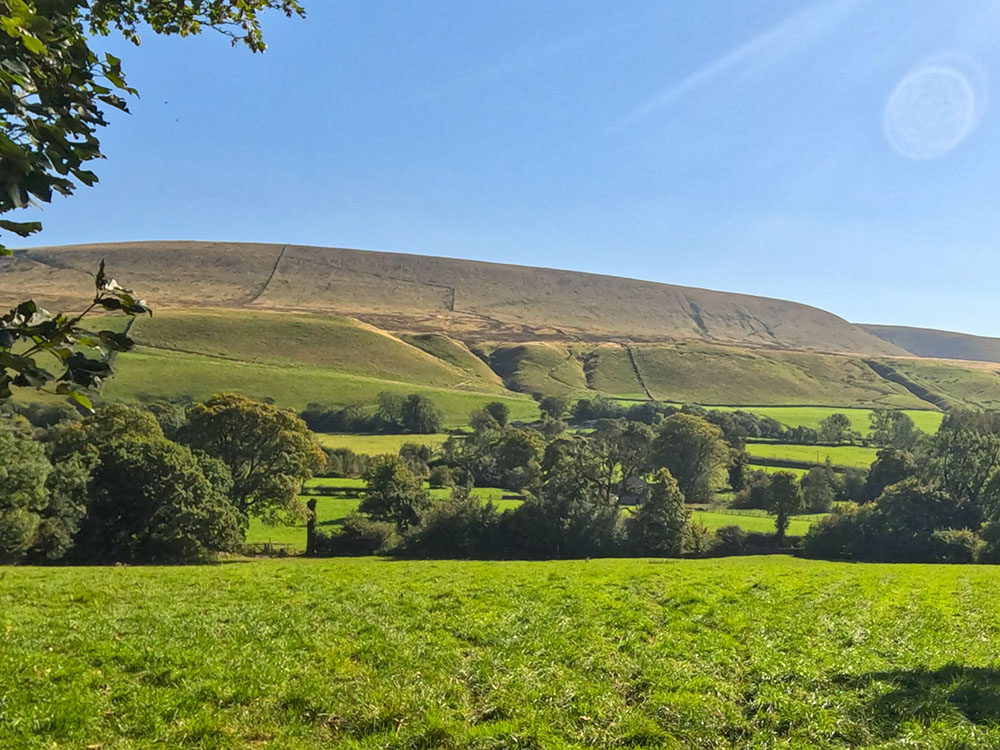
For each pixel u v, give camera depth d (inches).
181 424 3004.4
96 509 1964.8
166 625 566.6
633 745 340.5
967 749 338.0
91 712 361.7
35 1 145.4
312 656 477.4
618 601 730.2
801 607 716.0
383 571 1093.8
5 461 1724.9
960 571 1332.4
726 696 406.0
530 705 387.2
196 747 333.7
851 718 374.0
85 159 155.9
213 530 1983.3
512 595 764.0
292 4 246.8
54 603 697.0
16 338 134.3
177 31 241.6
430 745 338.3
